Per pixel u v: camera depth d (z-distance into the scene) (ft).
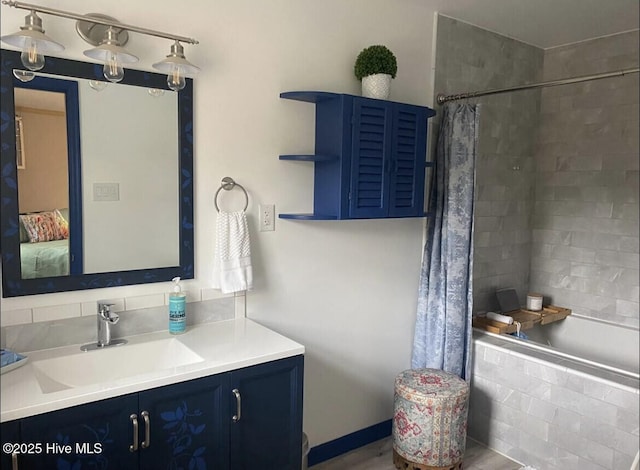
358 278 9.06
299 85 7.89
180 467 5.80
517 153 11.34
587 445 8.09
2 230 5.74
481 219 10.77
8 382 5.30
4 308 5.85
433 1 8.84
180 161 6.87
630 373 8.03
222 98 7.15
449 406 8.06
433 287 9.48
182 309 6.91
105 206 6.39
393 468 8.70
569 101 11.21
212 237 7.29
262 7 7.39
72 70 6.01
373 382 9.50
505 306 11.11
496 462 8.95
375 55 8.07
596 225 10.91
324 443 8.93
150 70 6.53
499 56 10.64
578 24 9.98
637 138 10.24
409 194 8.56
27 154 5.82
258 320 7.89
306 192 8.18
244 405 6.23
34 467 4.88
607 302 10.85
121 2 6.24
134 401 5.37
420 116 8.55
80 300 6.33
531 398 8.75
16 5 5.28
